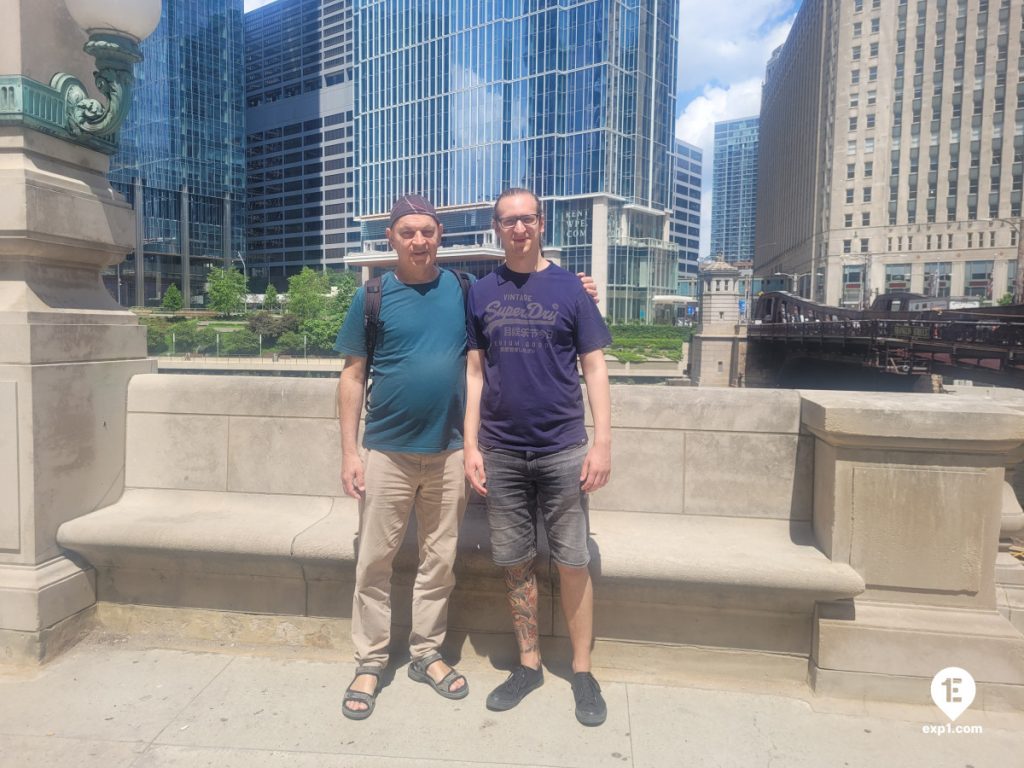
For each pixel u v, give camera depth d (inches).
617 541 120.5
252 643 126.4
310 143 5324.8
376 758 92.7
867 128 3550.7
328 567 121.3
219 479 140.1
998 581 130.3
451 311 103.5
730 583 108.3
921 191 3422.7
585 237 3442.4
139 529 121.6
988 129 3228.3
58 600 119.7
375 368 104.0
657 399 130.1
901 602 109.3
